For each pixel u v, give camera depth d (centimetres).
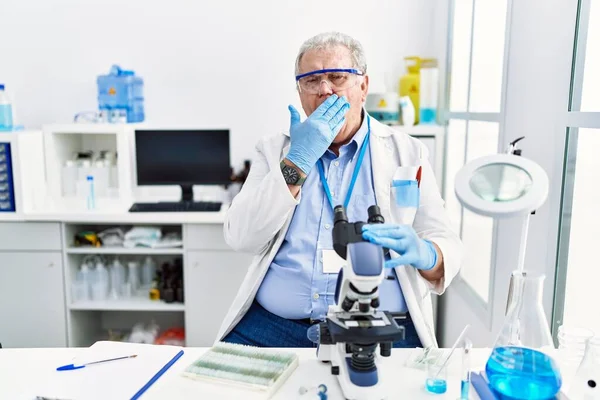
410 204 150
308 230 164
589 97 150
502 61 203
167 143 280
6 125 271
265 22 291
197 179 283
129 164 278
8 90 295
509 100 190
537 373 97
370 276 99
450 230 162
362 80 164
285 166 150
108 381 115
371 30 292
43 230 264
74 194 285
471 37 239
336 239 110
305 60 157
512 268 187
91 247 271
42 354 128
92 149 302
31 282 268
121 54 293
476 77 238
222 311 270
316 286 159
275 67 294
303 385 114
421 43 293
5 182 261
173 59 294
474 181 104
